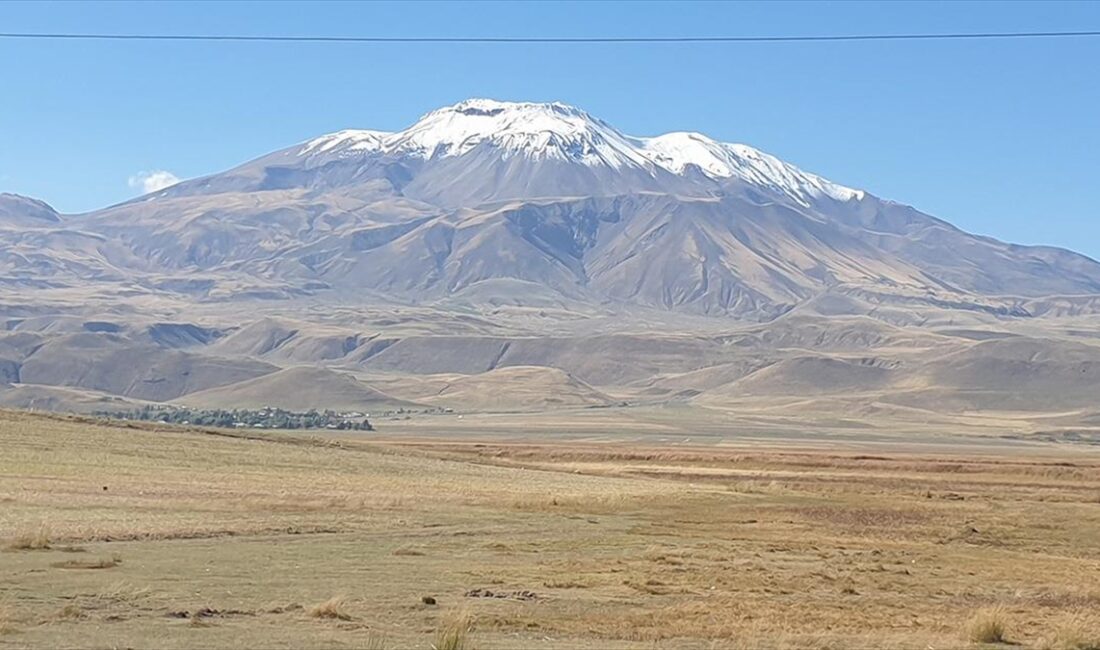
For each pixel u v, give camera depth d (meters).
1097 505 88.94
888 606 37.66
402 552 47.94
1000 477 125.69
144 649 25.89
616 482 105.44
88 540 47.81
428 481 95.88
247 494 73.19
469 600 36.00
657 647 28.83
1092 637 31.67
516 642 28.86
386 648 26.98
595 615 33.88
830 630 32.38
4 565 39.19
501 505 74.81
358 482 89.94
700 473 122.06
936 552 55.78
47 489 67.62
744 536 60.88
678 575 43.28
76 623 29.08
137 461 93.44
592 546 52.97
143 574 38.69
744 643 29.66
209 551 46.06
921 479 119.88
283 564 43.06
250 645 26.88
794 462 143.25
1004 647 30.67
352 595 35.94
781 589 40.81
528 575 42.16
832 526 68.94
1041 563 52.81
